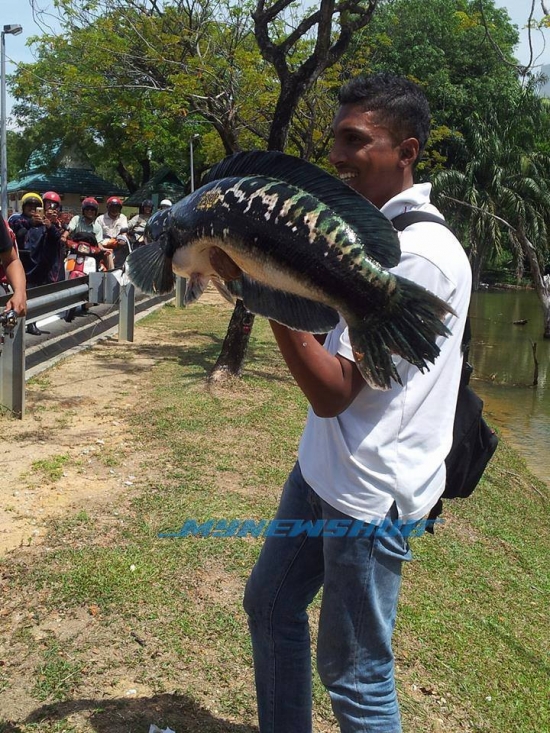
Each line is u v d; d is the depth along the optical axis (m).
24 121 31.94
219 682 2.95
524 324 22.75
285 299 1.71
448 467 2.21
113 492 4.65
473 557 4.94
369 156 1.92
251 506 4.61
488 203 26.61
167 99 9.27
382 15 26.86
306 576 2.22
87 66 10.06
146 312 12.53
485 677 3.51
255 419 6.56
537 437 10.20
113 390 7.13
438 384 1.95
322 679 2.07
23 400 6.04
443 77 27.22
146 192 28.64
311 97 10.98
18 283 4.87
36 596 3.38
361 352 1.70
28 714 2.65
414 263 1.83
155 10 9.53
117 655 3.03
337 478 1.96
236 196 1.67
